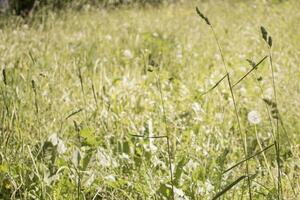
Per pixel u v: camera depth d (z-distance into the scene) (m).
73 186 2.83
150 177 2.87
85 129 3.14
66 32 8.45
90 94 4.67
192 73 5.84
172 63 6.54
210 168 3.04
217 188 2.83
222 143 3.60
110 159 3.13
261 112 4.25
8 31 7.53
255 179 3.08
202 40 8.36
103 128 3.83
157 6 13.79
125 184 3.02
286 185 2.95
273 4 11.88
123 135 3.72
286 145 3.81
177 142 3.68
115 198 2.79
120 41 8.09
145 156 3.21
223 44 7.99
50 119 3.88
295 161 3.32
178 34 9.12
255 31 8.48
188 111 4.22
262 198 2.83
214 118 4.08
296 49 6.83
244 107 4.55
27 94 4.05
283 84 4.97
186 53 7.24
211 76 5.54
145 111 4.37
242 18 10.68
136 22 10.62
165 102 4.48
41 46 6.62
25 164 3.00
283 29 8.56
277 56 6.51
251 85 5.11
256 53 6.49
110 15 10.99
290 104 4.31
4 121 3.51
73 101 4.32
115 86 5.03
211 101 4.57
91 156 3.00
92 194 2.91
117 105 4.38
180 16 12.05
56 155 3.05
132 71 5.94
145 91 4.82
